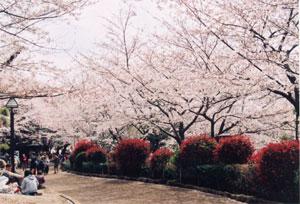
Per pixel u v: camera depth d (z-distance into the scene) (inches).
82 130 1445.6
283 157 434.3
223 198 520.1
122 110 899.4
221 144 585.0
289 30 478.0
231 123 776.9
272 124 735.7
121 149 855.7
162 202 515.8
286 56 480.1
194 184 629.9
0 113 1069.1
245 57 503.2
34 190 544.4
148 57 785.6
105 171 967.0
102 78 879.7
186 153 645.3
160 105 787.4
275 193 448.8
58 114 1337.4
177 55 681.6
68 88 502.9
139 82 784.9
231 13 499.5
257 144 812.6
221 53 608.4
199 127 868.0
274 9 473.1
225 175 551.8
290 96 516.4
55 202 479.8
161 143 1128.8
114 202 542.3
